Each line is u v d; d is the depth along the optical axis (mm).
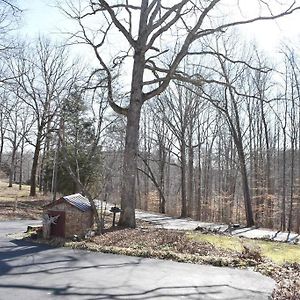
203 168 51031
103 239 14648
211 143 49438
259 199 40938
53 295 7703
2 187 50562
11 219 24250
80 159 31344
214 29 19516
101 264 10867
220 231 20641
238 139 30094
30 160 81062
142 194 57719
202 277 9648
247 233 21375
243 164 29703
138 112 18844
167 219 29141
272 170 44594
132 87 18922
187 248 13289
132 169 18484
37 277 9203
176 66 19266
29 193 43969
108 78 19969
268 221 38125
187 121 40312
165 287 8562
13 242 14656
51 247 13562
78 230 15586
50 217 15375
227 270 10547
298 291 8516
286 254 13438
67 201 15422
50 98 45344
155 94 19469
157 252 12336
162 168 46375
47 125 39844
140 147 51094
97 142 32406
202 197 49531
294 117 37688
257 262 11484
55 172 31250
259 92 36531
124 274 9703
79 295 7738
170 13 18859
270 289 8695
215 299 7785
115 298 7594
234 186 43844
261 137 42312
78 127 32031
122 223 18188
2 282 8680
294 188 41469
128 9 19656
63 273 9664
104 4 19094
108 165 28500
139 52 18906
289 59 41156
